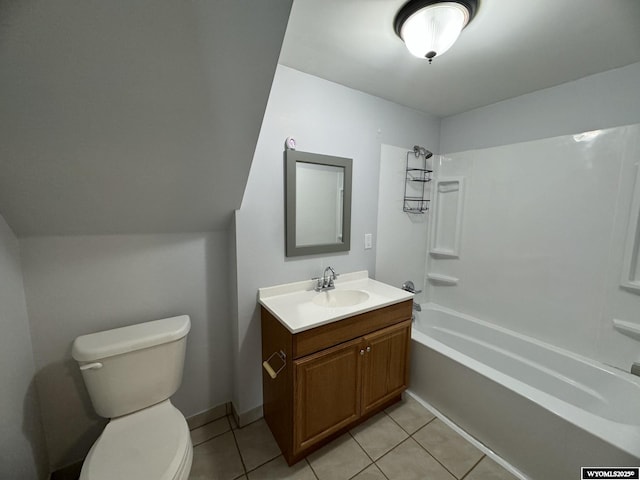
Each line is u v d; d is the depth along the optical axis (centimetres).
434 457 137
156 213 127
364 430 153
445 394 162
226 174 122
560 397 167
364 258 204
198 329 154
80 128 84
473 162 216
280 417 139
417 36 113
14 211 100
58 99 75
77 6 60
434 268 251
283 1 72
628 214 146
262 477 126
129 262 132
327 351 131
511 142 194
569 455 111
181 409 154
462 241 228
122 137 91
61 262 117
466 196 222
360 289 178
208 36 73
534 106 181
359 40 127
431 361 169
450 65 149
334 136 174
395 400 174
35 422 113
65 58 67
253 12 72
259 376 162
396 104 204
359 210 195
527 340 188
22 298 110
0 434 89
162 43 71
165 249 140
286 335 126
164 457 94
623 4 102
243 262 149
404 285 226
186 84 82
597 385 155
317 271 179
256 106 97
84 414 128
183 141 100
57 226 113
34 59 66
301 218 167
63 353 121
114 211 118
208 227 149
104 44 67
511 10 106
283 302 151
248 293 153
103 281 127
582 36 122
